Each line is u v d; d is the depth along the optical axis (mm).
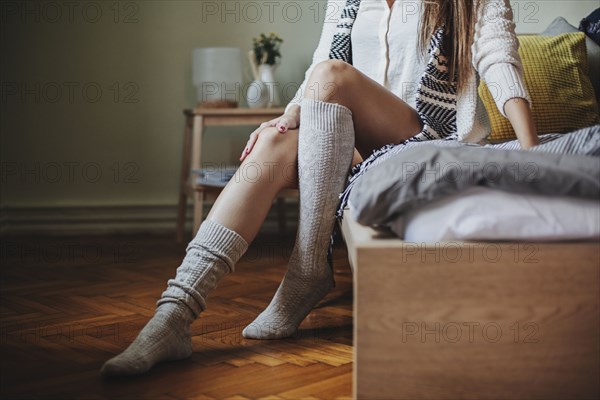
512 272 1032
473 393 1045
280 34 3453
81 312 1894
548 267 1031
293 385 1264
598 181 1000
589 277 1029
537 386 1045
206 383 1277
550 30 2643
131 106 3477
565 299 1034
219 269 1410
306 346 1518
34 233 3471
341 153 1471
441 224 1046
